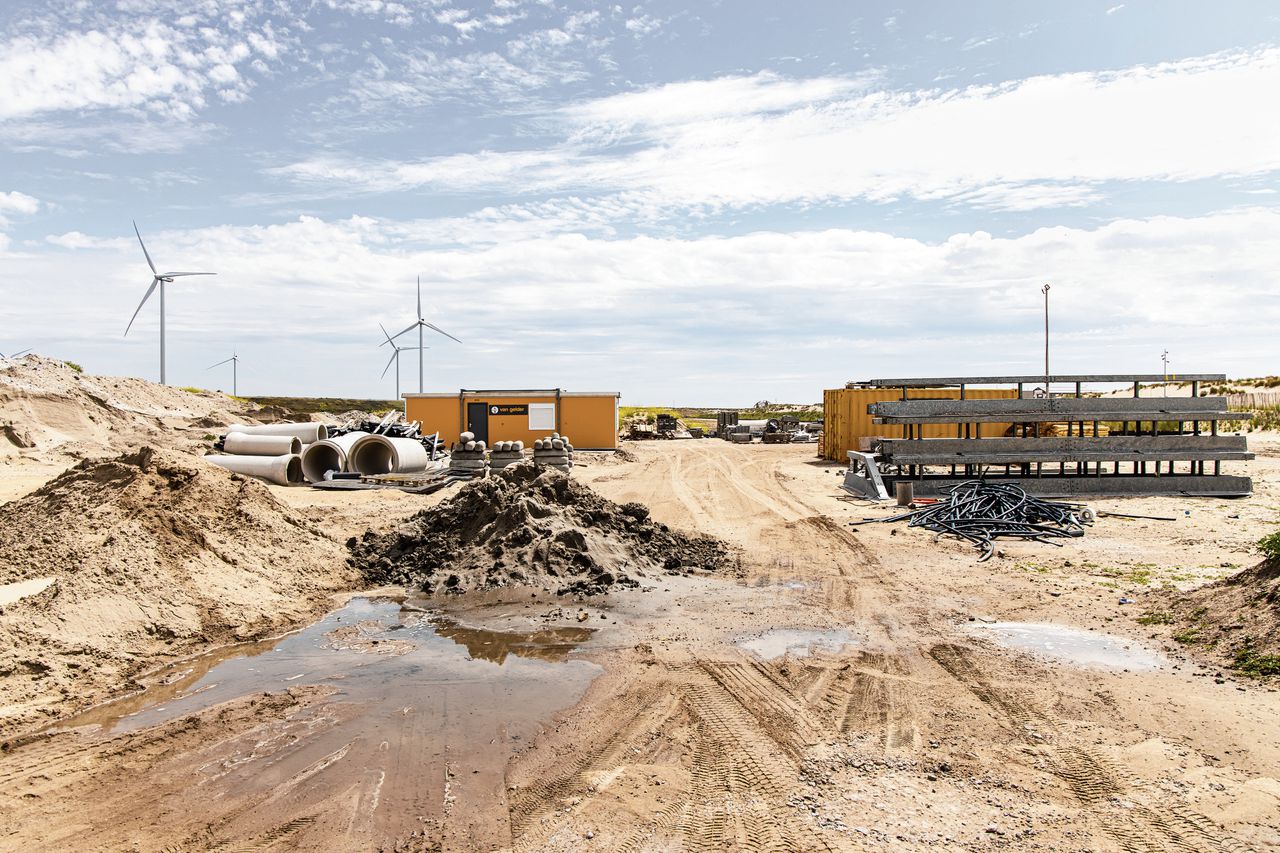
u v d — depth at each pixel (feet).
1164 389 183.11
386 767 18.39
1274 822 15.42
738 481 80.43
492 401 115.14
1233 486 63.62
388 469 78.59
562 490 42.91
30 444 87.10
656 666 25.38
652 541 42.45
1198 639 26.27
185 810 16.49
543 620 30.76
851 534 48.88
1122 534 47.21
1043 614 30.50
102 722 21.07
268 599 31.63
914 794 16.79
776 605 32.71
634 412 324.39
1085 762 18.12
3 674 22.57
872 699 22.25
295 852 14.99
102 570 28.12
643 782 17.54
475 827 15.76
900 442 65.00
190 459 37.88
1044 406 66.44
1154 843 14.79
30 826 15.87
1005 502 51.98
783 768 18.12
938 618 30.35
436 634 29.14
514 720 21.11
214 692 23.25
